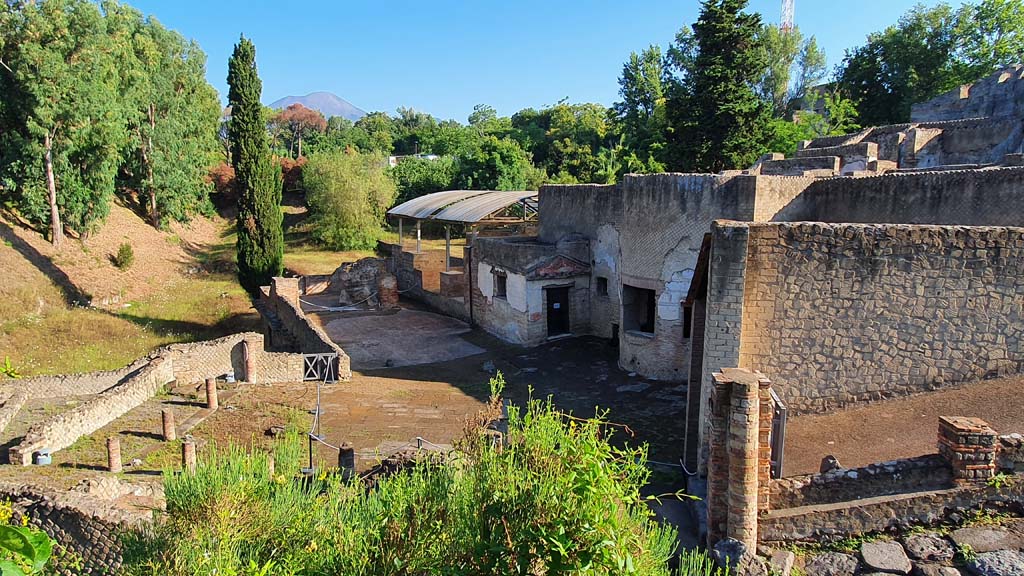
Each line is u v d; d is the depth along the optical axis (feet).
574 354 69.00
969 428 23.00
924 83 133.18
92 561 27.48
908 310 31.58
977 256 30.73
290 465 22.98
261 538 18.51
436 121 388.78
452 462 19.17
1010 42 126.52
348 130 304.50
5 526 10.69
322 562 16.97
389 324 88.79
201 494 19.24
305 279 110.11
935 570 20.98
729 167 103.71
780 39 156.35
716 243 32.55
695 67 107.34
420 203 115.75
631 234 60.64
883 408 31.55
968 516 22.74
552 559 14.57
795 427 31.63
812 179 49.85
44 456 40.09
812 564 22.08
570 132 218.38
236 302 105.60
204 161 185.98
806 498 24.04
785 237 32.19
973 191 40.24
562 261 73.56
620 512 16.16
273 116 320.70
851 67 144.77
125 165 157.17
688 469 36.35
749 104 102.37
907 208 43.39
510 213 97.96
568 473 15.83
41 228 114.73
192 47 190.39
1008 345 30.86
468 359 70.49
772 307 32.65
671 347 57.88
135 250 132.77
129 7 146.51
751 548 23.17
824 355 32.50
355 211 152.35
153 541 18.95
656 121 157.38
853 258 31.81
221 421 49.01
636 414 50.37
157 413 50.55
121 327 89.66
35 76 101.14
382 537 16.78
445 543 16.55
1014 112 85.25
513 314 75.61
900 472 23.72
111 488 33.55
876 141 80.33
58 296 96.68
